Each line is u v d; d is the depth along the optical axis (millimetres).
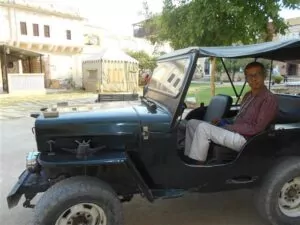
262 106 3105
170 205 3617
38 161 2631
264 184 3012
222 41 6566
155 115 2783
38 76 18969
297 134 3018
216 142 3088
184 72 2822
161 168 2801
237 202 3682
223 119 3734
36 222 2377
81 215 2504
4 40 22016
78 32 26484
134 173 2578
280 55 3684
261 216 3137
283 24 6504
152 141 2732
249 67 3240
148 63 24844
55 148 2633
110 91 20672
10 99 15625
